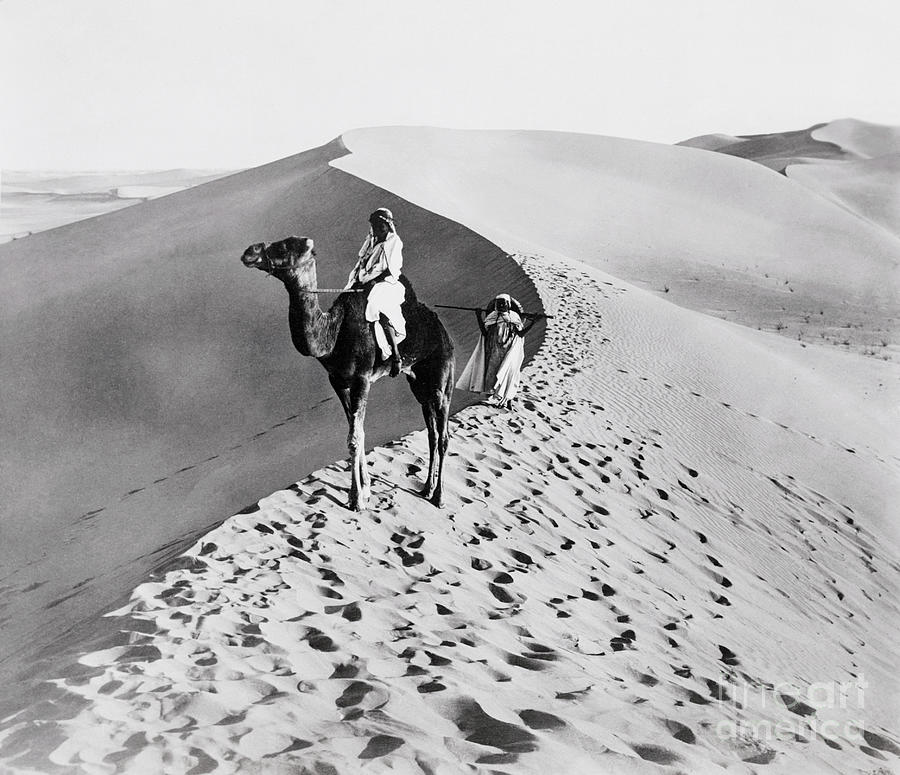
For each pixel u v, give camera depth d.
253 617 5.65
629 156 44.91
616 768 4.50
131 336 20.88
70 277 25.97
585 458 9.99
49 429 16.14
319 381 17.45
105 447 15.05
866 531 11.29
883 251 37.59
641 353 14.80
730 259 35.16
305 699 4.72
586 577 7.58
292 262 6.87
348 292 7.69
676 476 10.39
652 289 31.12
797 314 29.42
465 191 37.66
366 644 5.50
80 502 12.74
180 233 29.11
